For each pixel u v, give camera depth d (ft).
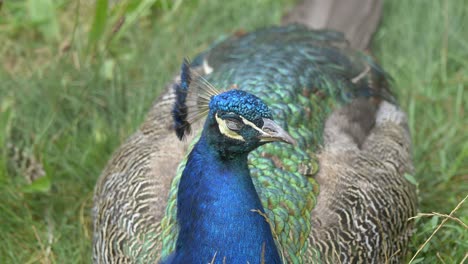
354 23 28.71
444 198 24.40
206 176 16.89
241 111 16.26
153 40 29.60
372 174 20.62
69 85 26.48
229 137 16.48
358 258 19.12
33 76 27.12
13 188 23.97
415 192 22.38
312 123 20.66
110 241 19.56
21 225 23.44
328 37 25.02
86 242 22.71
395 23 30.35
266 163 19.08
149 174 20.06
